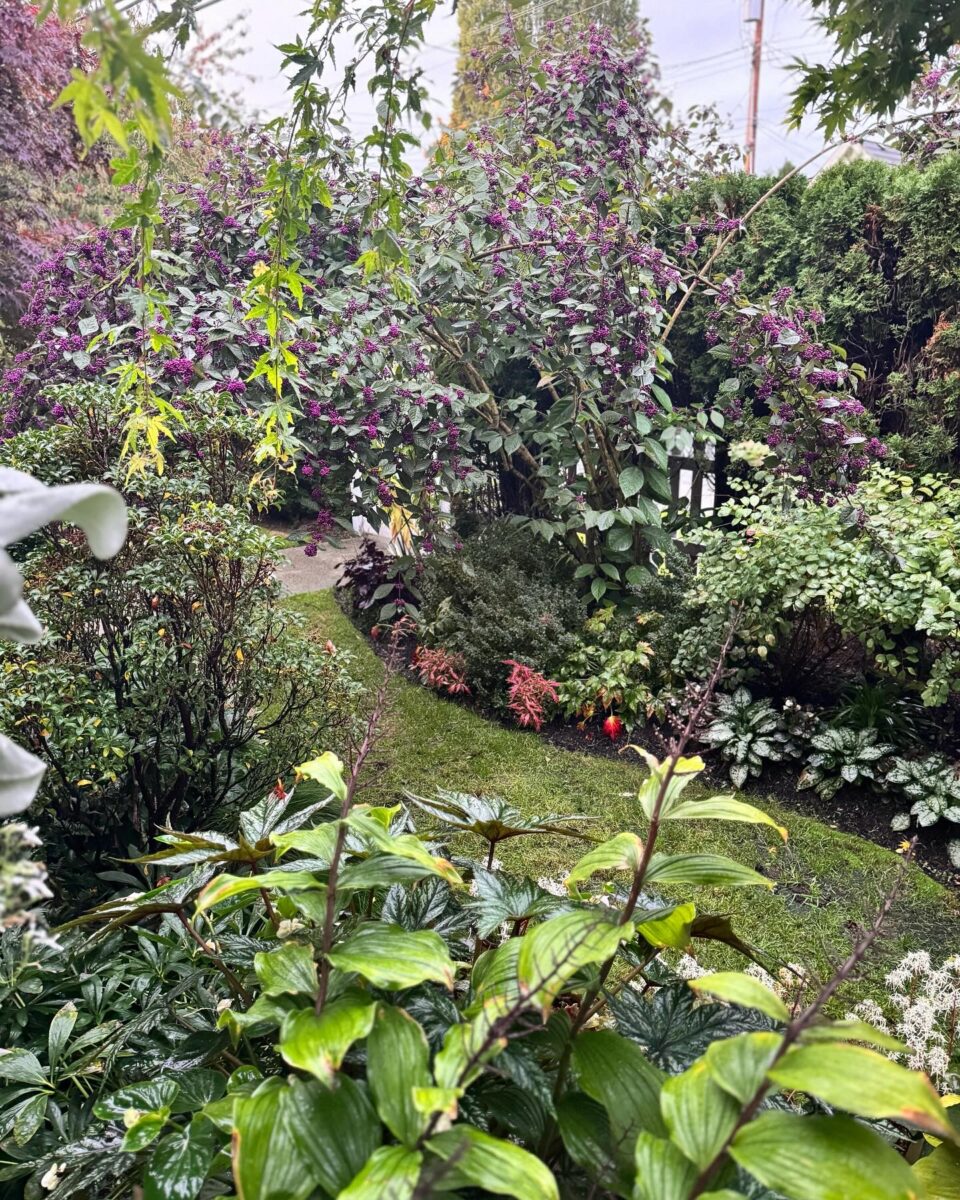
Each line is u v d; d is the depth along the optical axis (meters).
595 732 4.32
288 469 3.74
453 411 4.36
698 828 3.48
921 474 4.61
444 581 5.09
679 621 4.55
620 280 4.13
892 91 1.20
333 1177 0.86
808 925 2.88
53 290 4.38
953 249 4.34
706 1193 0.76
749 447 4.38
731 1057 0.83
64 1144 1.43
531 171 4.73
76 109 0.65
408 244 4.09
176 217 4.39
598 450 4.76
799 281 4.95
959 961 2.38
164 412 2.50
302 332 4.07
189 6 0.96
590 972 1.07
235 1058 1.34
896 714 3.96
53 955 1.85
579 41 4.02
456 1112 0.86
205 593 2.75
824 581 3.62
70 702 2.41
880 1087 0.72
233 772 3.08
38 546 2.90
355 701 3.14
